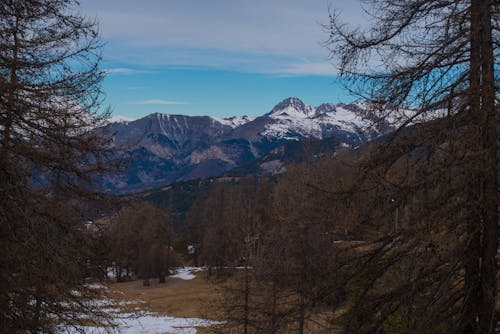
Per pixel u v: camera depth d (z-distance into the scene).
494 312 5.44
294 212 14.65
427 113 5.71
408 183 5.76
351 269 6.06
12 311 7.88
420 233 5.38
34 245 7.73
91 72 8.42
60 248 8.27
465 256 5.71
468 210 5.56
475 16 5.53
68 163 8.34
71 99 8.30
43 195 8.53
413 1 5.75
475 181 5.45
